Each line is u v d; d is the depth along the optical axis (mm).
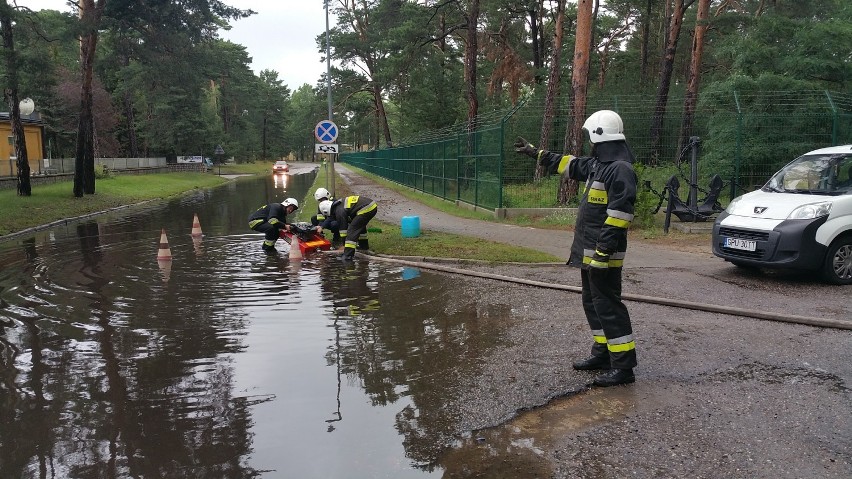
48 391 4695
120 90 46656
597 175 4617
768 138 15672
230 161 86500
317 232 11984
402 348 5594
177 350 5652
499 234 12898
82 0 24141
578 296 7363
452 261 9797
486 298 7430
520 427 3898
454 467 3422
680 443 3596
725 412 3992
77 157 24750
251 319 6688
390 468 3436
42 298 7852
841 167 8141
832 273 7504
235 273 9438
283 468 3479
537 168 18281
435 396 4449
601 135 4574
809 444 3535
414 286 8266
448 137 21594
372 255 10672
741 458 3398
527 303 7098
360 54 51344
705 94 17375
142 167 46062
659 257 9812
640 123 18641
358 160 69812
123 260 10852
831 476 3191
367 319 6617
